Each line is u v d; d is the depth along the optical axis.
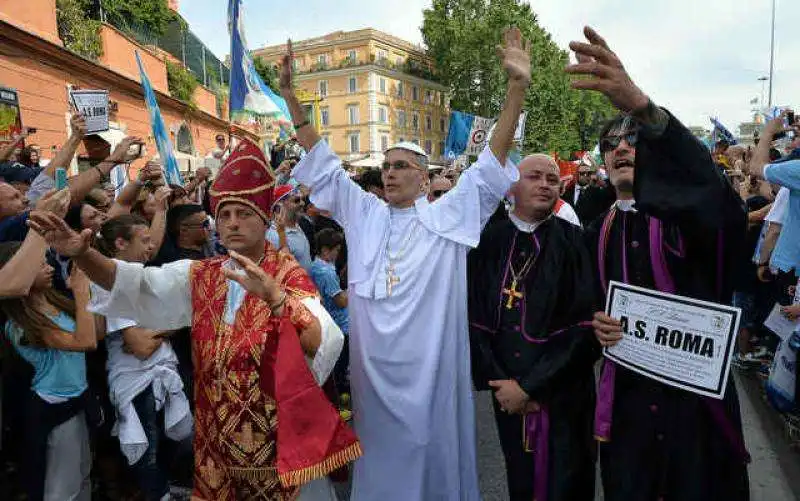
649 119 1.89
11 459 2.95
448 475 2.70
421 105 67.19
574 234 2.82
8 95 7.78
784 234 3.73
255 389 2.02
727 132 11.03
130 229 3.11
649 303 2.24
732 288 2.24
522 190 2.89
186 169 14.58
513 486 2.78
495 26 47.84
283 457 1.84
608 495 2.38
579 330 2.60
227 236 2.11
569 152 51.03
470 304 2.96
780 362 4.15
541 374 2.63
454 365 2.72
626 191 2.45
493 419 4.93
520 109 2.68
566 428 2.69
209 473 2.11
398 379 2.69
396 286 2.72
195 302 2.14
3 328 2.84
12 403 2.88
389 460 2.72
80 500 3.10
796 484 3.72
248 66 6.32
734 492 2.21
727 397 2.22
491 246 3.02
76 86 10.23
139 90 12.88
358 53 63.69
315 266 5.07
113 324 3.10
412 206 2.90
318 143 3.04
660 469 2.25
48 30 9.39
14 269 2.57
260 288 1.86
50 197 2.13
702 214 1.94
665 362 2.19
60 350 2.83
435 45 51.69
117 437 3.37
